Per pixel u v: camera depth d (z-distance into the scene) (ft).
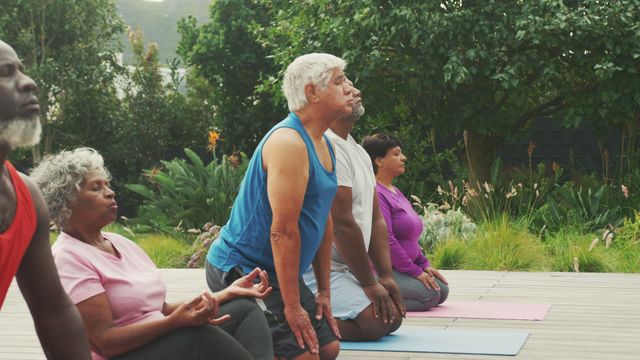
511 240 26.32
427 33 34.55
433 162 42.24
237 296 9.36
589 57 35.81
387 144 16.25
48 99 53.62
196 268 27.30
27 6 52.75
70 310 6.15
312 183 10.31
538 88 40.93
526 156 43.34
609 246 26.94
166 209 35.73
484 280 21.83
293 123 10.39
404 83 37.60
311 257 10.68
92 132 54.80
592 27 34.12
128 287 8.70
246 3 51.67
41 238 5.80
